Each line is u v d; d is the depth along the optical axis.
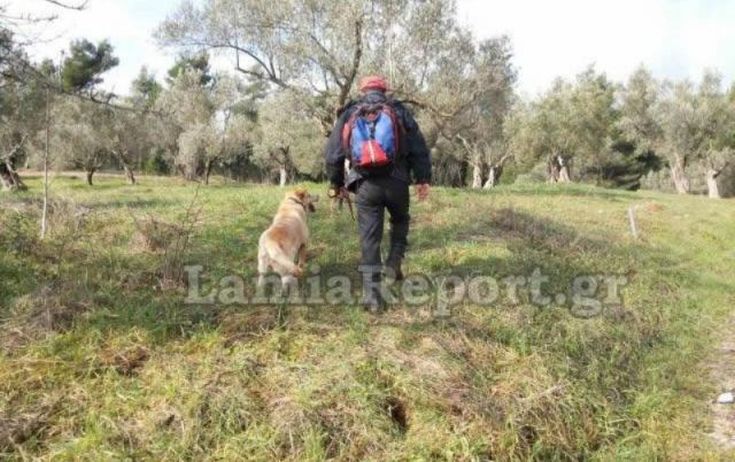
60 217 6.22
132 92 44.09
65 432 2.89
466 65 15.54
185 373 3.31
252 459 2.80
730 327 5.55
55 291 4.12
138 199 9.89
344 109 4.27
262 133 35.81
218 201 8.45
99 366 3.38
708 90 32.16
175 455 2.79
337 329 3.98
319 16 14.21
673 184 39.53
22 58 6.67
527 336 4.18
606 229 9.10
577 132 33.22
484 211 8.38
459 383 3.47
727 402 4.01
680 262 7.73
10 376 3.19
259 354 3.60
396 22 14.02
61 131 26.53
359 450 2.94
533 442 3.23
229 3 14.48
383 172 4.13
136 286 4.54
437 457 2.96
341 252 5.69
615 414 3.69
